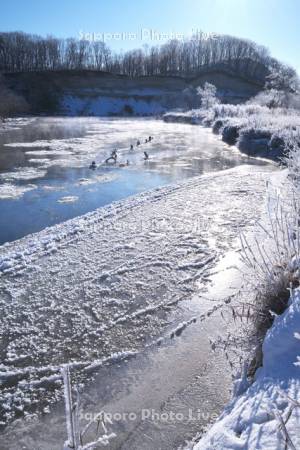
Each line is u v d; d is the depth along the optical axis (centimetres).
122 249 775
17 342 494
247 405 260
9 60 8094
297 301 315
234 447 224
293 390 246
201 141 2805
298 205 432
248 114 3544
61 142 2650
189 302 575
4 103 5547
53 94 7150
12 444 348
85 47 8500
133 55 8538
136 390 405
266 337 310
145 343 484
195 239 817
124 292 609
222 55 8525
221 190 1236
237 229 867
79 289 621
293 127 2006
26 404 395
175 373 425
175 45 8388
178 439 338
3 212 1084
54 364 452
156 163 1877
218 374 413
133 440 340
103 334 506
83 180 1487
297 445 200
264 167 1702
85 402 391
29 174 1588
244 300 549
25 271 687
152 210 1032
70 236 852
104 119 5778
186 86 8038
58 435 355
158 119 5812
